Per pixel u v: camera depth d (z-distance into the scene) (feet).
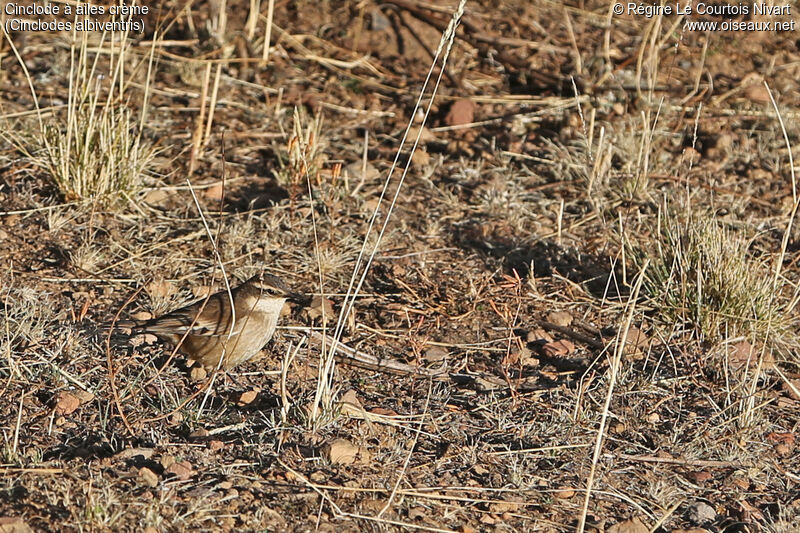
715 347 35.91
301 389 32.78
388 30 61.87
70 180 43.09
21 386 31.07
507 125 53.67
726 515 28.25
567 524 27.25
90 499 25.20
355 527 26.17
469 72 59.21
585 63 59.62
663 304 38.27
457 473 28.99
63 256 39.50
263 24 60.80
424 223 44.60
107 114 42.93
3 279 37.35
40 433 28.91
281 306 33.86
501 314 35.76
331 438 29.66
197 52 57.36
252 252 41.14
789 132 53.88
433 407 32.35
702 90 58.29
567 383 34.35
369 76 57.93
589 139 47.91
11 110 49.52
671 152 51.80
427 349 36.06
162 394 31.14
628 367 35.17
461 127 53.21
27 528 24.21
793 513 28.37
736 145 52.80
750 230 44.42
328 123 52.75
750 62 62.34
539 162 50.39
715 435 31.94
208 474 27.66
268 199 45.32
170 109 52.08
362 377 33.91
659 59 60.80
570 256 42.45
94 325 35.12
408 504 27.37
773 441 31.89
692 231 39.19
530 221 45.24
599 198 46.11
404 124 53.42
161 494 26.20
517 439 30.96
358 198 45.39
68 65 54.44
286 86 55.93
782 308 38.32
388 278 40.32
